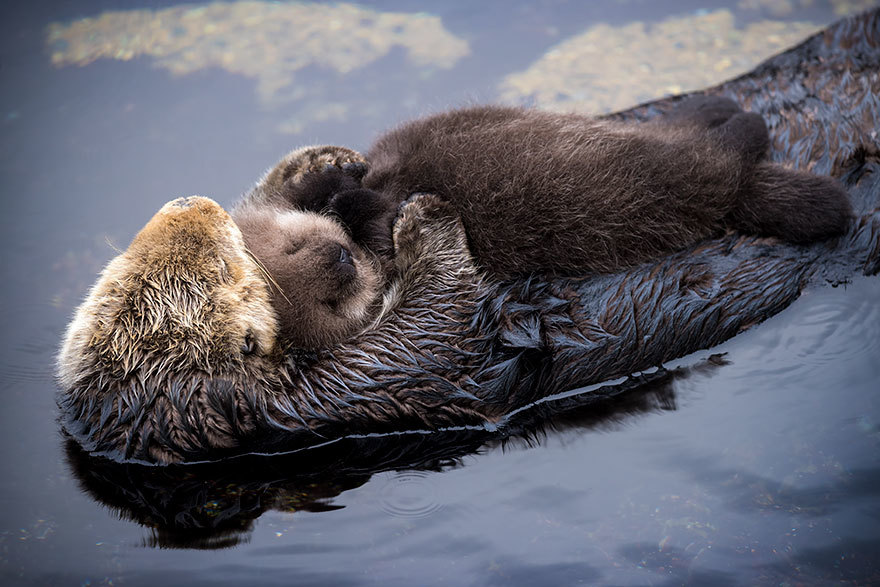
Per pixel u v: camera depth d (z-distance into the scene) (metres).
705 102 9.38
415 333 7.24
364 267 7.62
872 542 5.80
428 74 13.70
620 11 15.28
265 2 15.67
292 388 7.04
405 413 7.21
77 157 12.13
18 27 14.82
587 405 7.57
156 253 6.65
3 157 12.12
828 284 8.08
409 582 5.78
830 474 6.38
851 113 8.95
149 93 13.48
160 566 6.00
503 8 15.49
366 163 8.41
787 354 7.67
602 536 6.08
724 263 7.91
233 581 5.84
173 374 6.65
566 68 13.66
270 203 8.27
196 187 11.48
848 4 14.56
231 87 13.62
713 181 7.81
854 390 7.17
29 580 5.85
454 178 7.81
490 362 7.28
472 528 6.25
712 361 7.78
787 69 10.32
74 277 10.00
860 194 8.33
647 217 7.69
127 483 6.84
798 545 5.84
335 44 14.55
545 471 6.79
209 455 7.00
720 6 15.11
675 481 6.51
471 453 7.13
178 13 15.35
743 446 6.76
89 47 14.45
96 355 6.69
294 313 7.07
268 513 6.52
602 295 7.68
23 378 8.24
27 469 6.91
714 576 5.68
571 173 7.65
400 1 15.70
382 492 6.71
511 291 7.56
